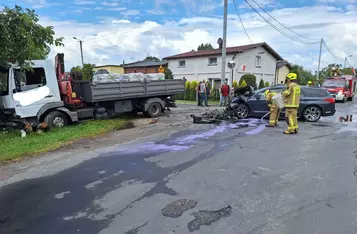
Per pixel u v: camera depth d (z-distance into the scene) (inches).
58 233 121.7
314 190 161.0
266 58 1184.8
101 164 220.2
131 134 349.4
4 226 129.0
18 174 202.4
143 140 307.3
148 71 1364.4
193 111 612.1
